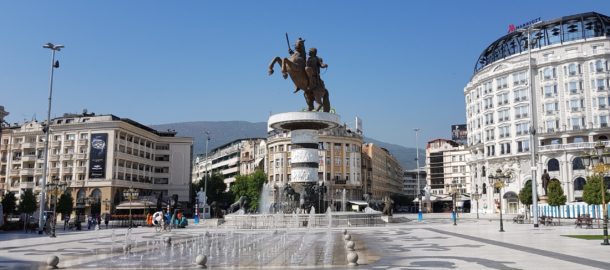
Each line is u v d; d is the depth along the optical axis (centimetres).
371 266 1520
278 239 2688
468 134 11381
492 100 10200
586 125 8831
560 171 8656
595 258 1673
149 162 10938
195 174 19262
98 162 9388
